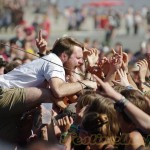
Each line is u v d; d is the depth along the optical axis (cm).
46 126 730
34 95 712
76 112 708
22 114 727
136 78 969
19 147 680
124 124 620
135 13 5638
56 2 6456
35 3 6075
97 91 596
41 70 732
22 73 736
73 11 5831
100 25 5616
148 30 5178
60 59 765
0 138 688
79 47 770
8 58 1598
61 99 742
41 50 848
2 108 712
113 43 4975
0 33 5231
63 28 5681
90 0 6631
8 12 5366
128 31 5388
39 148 648
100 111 655
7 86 736
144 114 579
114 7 6266
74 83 728
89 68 804
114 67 763
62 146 654
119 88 708
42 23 4900
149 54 888
